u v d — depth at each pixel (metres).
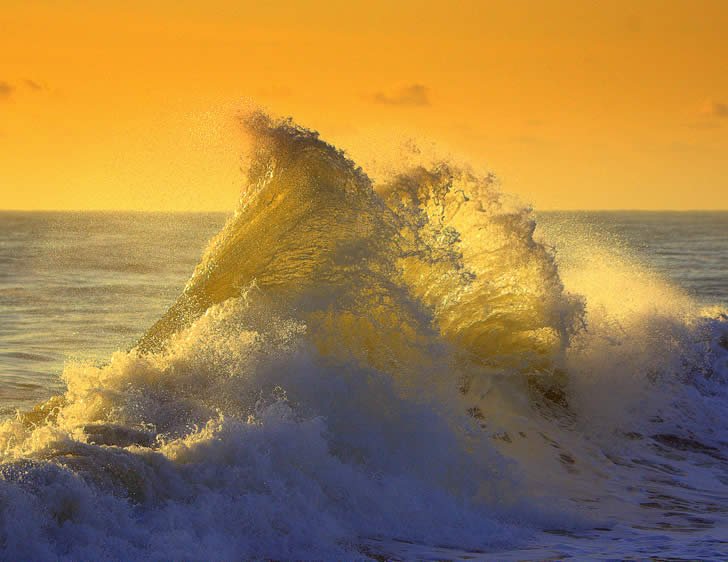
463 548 20.06
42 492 15.77
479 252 34.19
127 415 23.20
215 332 27.06
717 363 40.16
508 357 33.50
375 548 19.03
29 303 77.50
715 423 35.78
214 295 29.72
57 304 76.88
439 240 30.86
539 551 20.31
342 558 17.94
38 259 135.62
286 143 31.78
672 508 26.44
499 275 33.81
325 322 27.98
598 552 20.41
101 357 47.97
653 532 23.16
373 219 30.28
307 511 19.30
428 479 24.22
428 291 31.81
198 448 19.52
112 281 100.62
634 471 30.48
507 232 34.16
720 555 20.28
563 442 31.69
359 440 24.25
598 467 30.19
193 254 138.50
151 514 17.11
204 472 18.95
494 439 30.39
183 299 30.19
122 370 25.48
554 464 29.73
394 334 28.31
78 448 18.12
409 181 33.69
